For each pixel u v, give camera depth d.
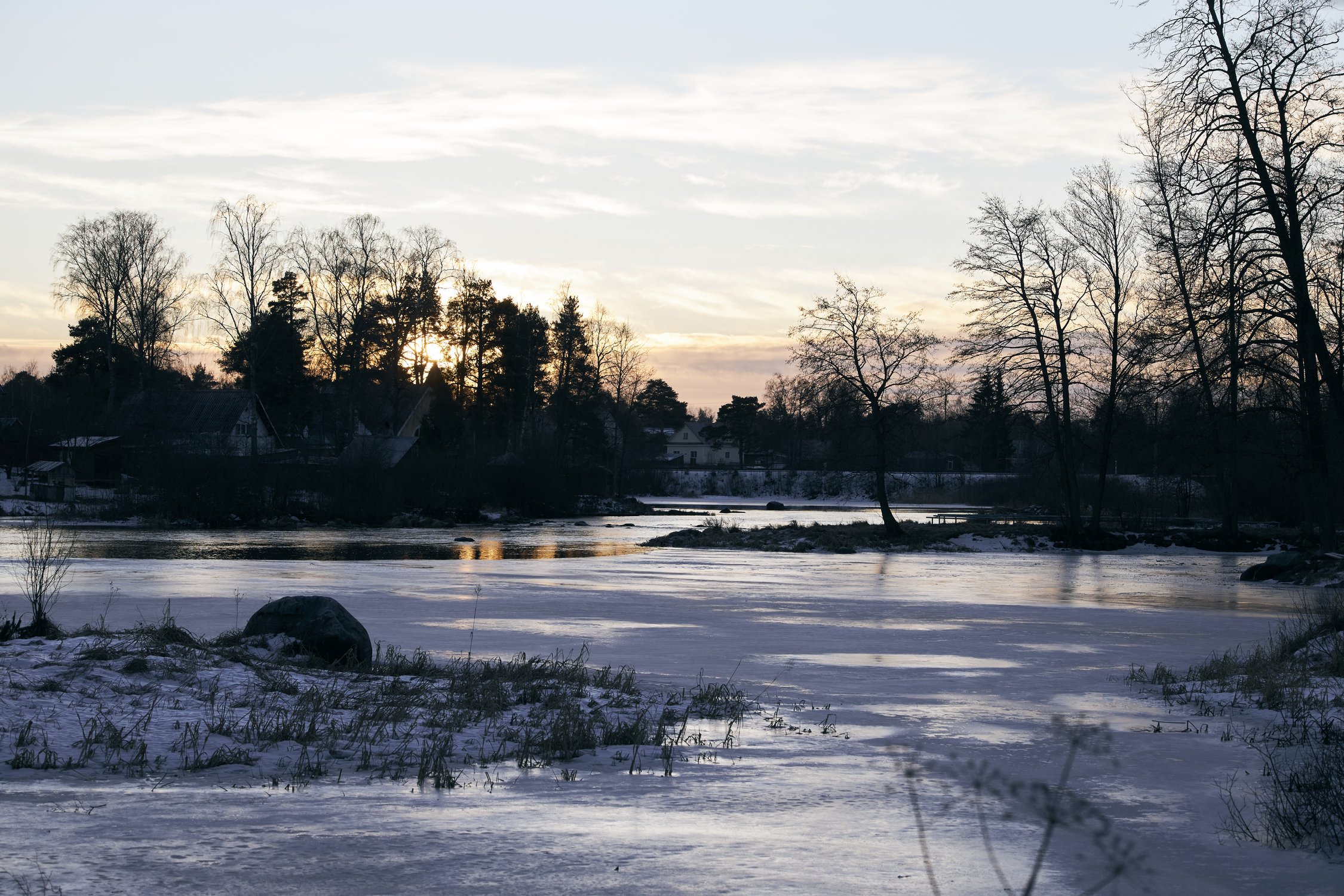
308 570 34.19
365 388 84.00
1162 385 40.16
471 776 8.38
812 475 121.56
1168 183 35.91
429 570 34.81
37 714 9.63
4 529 52.66
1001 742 10.33
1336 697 13.02
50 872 5.47
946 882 5.74
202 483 60.88
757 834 6.75
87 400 79.62
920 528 54.59
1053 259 50.72
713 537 52.56
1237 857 6.43
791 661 16.94
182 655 13.02
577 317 108.38
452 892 5.39
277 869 5.67
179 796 7.33
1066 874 5.98
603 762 9.14
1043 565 41.94
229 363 89.94
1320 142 31.19
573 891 5.43
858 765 9.17
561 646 18.41
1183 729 11.07
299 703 11.15
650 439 176.75
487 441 95.56
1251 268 32.03
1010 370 51.00
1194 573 38.38
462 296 96.81
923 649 18.58
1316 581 33.31
